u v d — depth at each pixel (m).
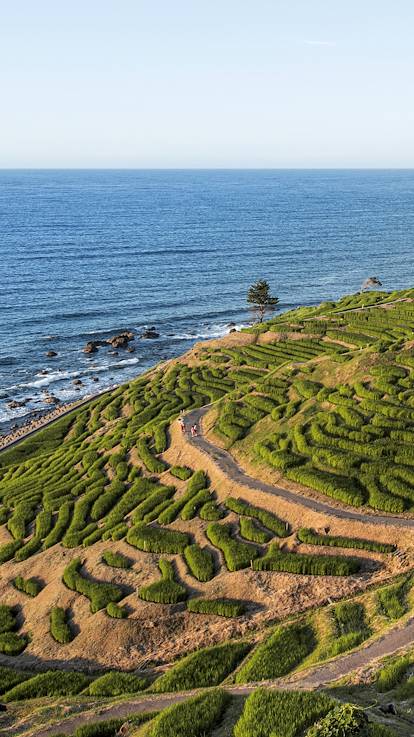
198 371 120.75
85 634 53.12
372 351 82.44
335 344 116.44
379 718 31.89
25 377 146.88
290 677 39.38
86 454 90.88
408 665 37.16
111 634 52.00
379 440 64.38
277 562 53.88
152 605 53.47
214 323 188.12
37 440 110.94
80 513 72.88
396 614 44.91
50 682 48.22
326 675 38.59
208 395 106.62
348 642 42.88
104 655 50.78
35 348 164.62
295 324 128.88
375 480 60.12
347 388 75.19
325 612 47.41
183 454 77.44
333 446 66.25
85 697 45.03
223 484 67.38
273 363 113.81
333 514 57.50
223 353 125.44
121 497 74.62
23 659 52.97
